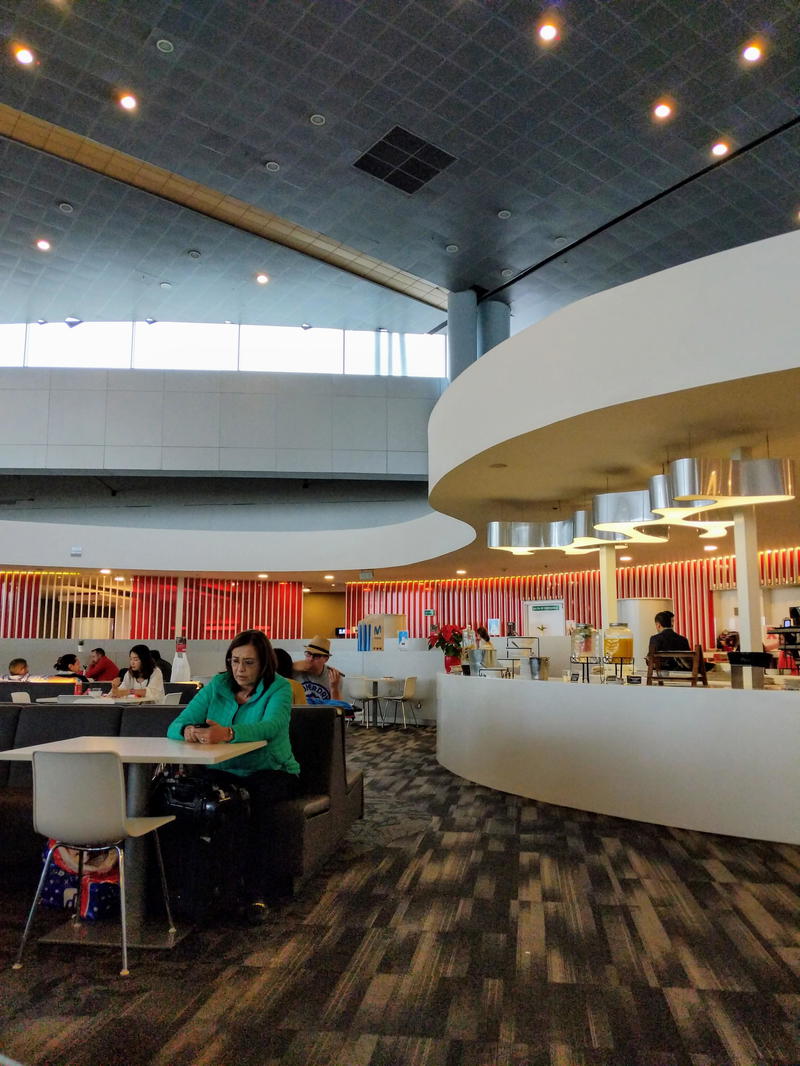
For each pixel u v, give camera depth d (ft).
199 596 53.52
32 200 40.37
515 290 46.42
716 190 36.14
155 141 33.55
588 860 15.25
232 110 31.35
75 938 10.97
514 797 21.61
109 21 26.86
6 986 9.52
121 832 10.04
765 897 12.95
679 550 39.24
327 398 54.80
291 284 49.03
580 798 19.89
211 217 41.81
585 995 9.27
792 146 32.91
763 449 19.80
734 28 26.63
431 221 39.17
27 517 57.82
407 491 58.90
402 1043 8.13
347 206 38.09
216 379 54.24
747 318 14.57
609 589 27.35
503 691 22.80
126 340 54.80
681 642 22.09
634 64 28.40
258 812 12.72
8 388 52.75
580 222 39.06
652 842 16.65
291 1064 7.70
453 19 26.50
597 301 16.79
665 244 40.93
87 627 50.70
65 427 52.60
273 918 11.98
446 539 40.01
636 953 10.54
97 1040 8.16
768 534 32.86
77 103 31.22
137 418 53.21
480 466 21.63
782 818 16.62
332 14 26.37
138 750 10.77
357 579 54.49
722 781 17.43
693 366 15.11
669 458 20.70
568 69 28.73
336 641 49.98
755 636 19.90
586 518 23.94
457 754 25.61
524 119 31.53
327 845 14.67
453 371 45.70
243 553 49.06
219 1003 9.04
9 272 47.57
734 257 14.88
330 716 15.31
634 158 33.91
